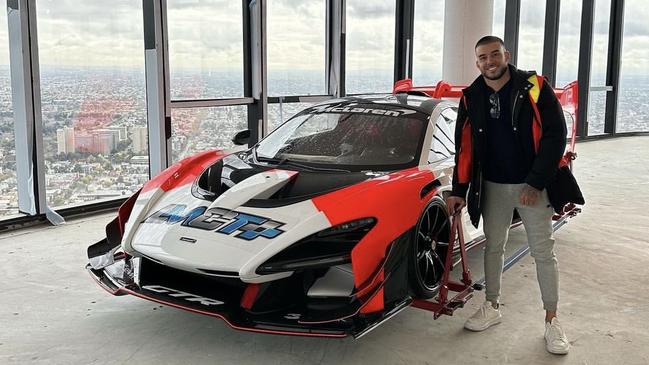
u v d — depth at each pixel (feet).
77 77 15.48
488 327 8.88
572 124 14.25
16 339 8.41
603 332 8.79
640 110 35.86
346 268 8.05
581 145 31.42
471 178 8.36
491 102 8.04
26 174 14.61
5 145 14.49
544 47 31.91
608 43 33.94
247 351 8.10
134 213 9.04
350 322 7.45
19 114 14.42
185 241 7.88
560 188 7.98
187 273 8.45
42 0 14.53
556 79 32.09
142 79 17.11
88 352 8.04
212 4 18.66
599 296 10.21
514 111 7.86
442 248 9.53
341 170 9.48
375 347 8.24
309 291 7.80
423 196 8.63
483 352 8.14
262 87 20.10
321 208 8.00
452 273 11.18
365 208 7.96
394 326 8.94
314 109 11.72
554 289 8.24
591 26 32.19
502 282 10.86
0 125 14.34
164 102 17.07
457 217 8.86
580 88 32.83
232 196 8.56
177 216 8.54
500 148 8.14
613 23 33.86
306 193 8.51
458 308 9.14
